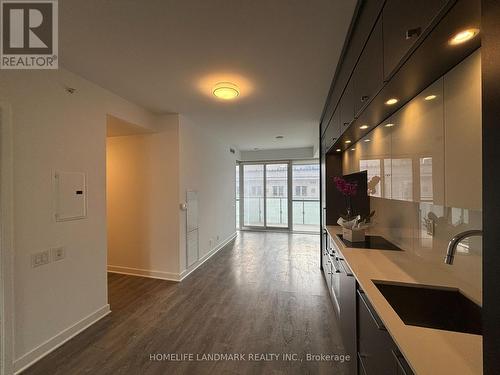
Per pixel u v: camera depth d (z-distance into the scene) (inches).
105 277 99.6
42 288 75.4
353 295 61.0
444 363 28.3
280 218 285.3
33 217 73.2
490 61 19.1
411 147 54.7
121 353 76.0
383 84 45.8
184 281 135.3
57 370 69.1
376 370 44.1
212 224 189.5
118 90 102.5
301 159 275.3
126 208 144.7
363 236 86.9
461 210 49.9
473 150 35.5
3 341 64.8
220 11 56.1
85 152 91.2
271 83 95.3
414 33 33.1
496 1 18.7
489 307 19.3
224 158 219.6
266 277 140.4
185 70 84.7
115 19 58.7
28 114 72.3
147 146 140.4
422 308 48.9
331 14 57.5
